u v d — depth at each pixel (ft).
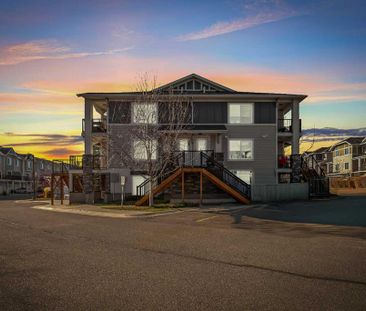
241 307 15.98
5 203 110.32
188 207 67.36
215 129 90.53
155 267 23.24
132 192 90.53
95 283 19.74
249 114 96.27
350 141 231.09
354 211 56.44
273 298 17.16
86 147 94.58
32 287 19.08
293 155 94.89
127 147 90.99
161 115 90.07
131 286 19.13
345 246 29.78
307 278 20.52
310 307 15.96
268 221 46.75
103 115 112.98
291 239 33.27
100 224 46.57
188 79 101.14
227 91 100.89
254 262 24.43
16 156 254.27
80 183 95.04
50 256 26.89
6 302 16.79
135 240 33.68
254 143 95.61
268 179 95.20
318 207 63.98
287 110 108.68
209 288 18.72
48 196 149.18
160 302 16.66
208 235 36.14
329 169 261.03
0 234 38.70
